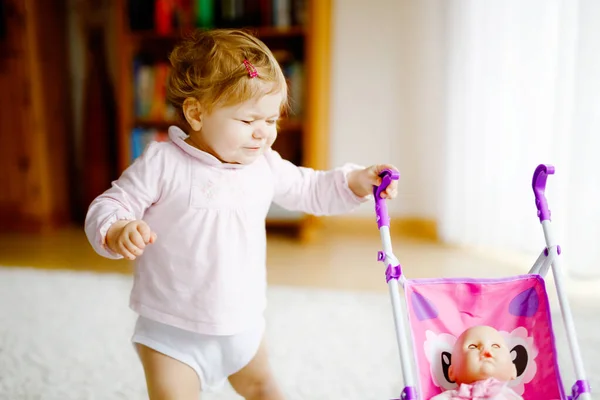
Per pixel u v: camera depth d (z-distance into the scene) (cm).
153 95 305
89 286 225
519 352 102
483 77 260
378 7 303
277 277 236
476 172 269
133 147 307
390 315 194
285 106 122
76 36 344
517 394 97
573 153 218
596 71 210
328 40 298
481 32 259
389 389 145
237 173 105
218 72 98
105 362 160
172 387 101
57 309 200
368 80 309
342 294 213
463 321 104
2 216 323
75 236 313
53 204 329
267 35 297
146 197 101
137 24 302
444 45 279
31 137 314
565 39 222
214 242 102
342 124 315
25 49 307
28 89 310
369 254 273
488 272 241
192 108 102
